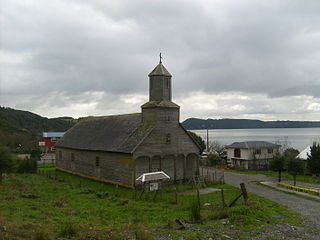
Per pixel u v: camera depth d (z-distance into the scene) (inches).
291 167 1547.7
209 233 617.9
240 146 2583.7
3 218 657.6
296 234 631.2
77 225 645.3
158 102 1477.6
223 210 808.9
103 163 1584.6
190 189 1357.0
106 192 1181.1
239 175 2012.8
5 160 1266.0
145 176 1122.0
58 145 2097.7
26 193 1093.8
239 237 597.6
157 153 1438.2
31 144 3806.6
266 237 603.2
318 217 805.2
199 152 1626.5
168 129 1492.4
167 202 1037.8
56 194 1140.5
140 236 565.0
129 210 878.4
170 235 596.1
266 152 2603.3
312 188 1360.7
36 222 663.8
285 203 1029.2
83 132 1990.7
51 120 6830.7
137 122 1565.0
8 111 5905.5
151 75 1507.1
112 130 1685.5
